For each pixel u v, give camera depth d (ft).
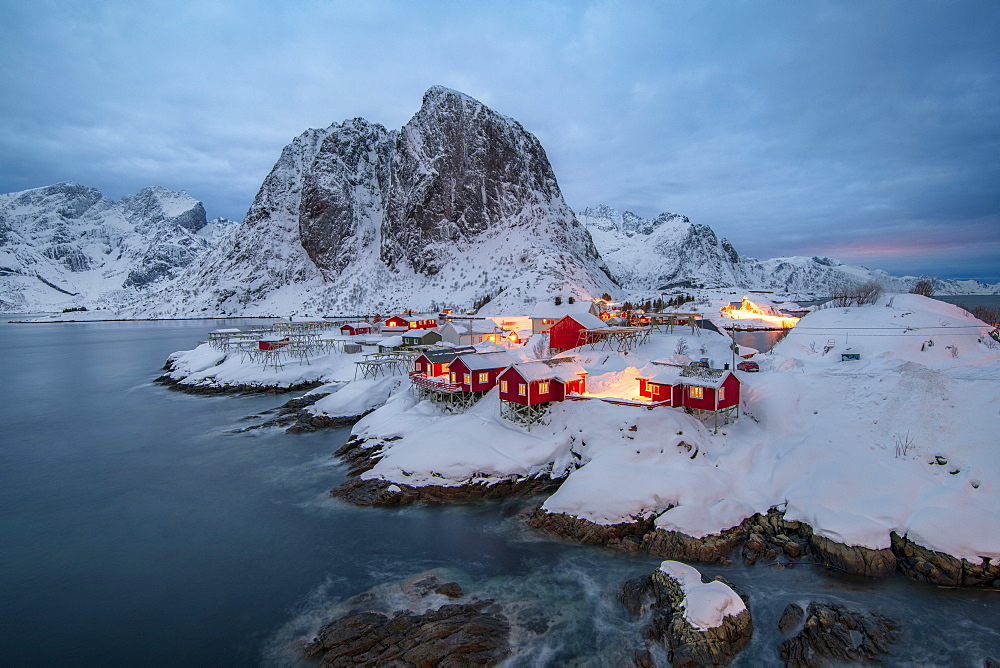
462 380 140.46
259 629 65.51
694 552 78.28
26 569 80.84
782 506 87.30
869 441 95.55
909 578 71.15
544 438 116.78
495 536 88.28
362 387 173.17
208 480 117.50
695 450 100.89
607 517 86.89
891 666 55.93
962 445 88.02
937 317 158.92
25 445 146.72
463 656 57.62
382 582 74.90
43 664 60.39
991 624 62.03
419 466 108.68
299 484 113.70
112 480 118.83
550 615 65.98
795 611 64.80
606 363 161.79
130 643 63.62
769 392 118.93
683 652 57.41
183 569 80.18
